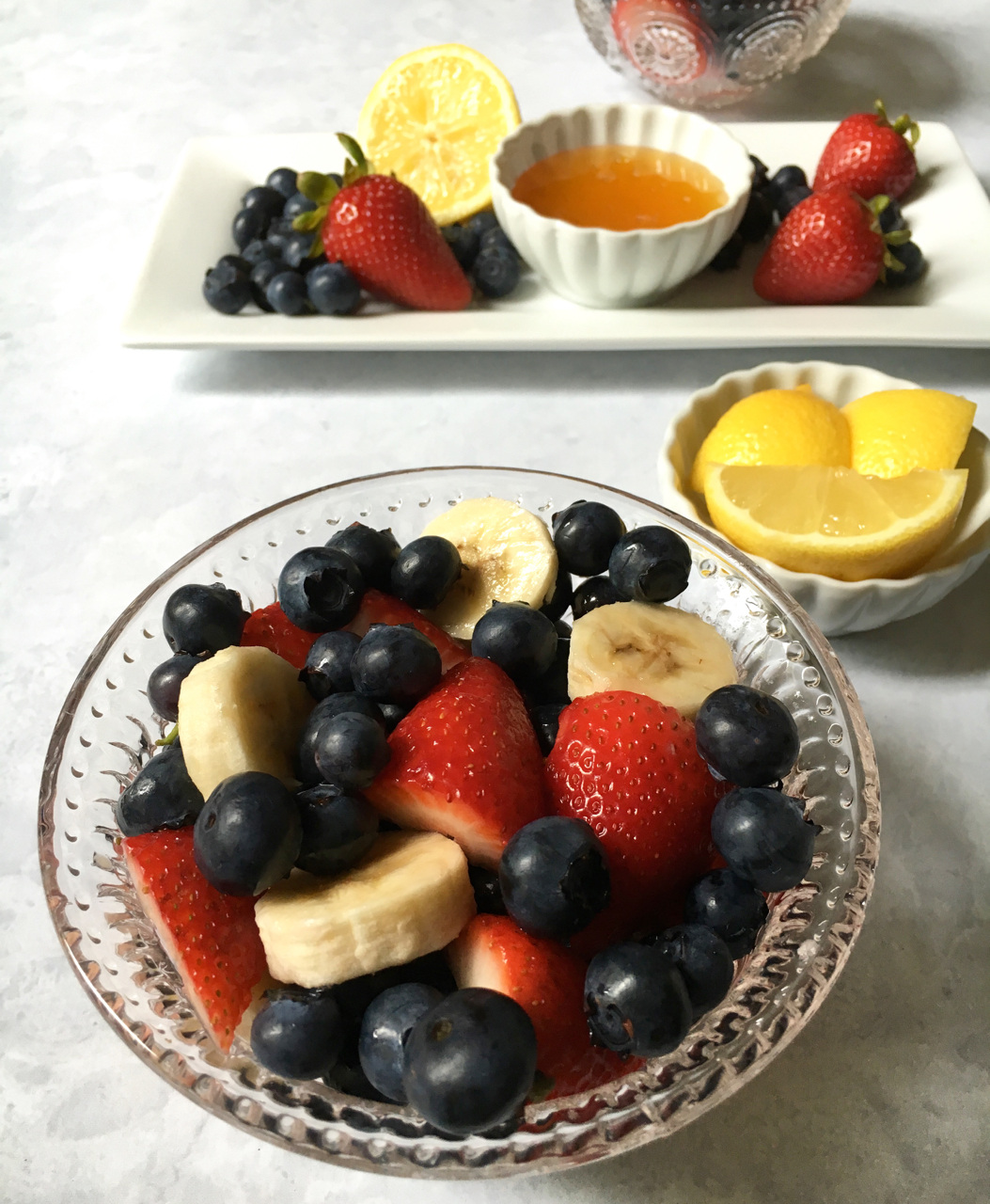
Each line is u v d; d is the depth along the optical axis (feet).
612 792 0.79
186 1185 0.87
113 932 0.80
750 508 1.09
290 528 0.97
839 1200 0.85
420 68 1.61
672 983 0.72
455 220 1.53
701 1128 0.87
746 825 0.76
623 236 1.29
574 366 1.39
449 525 0.95
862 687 1.10
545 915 0.73
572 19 1.91
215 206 1.55
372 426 1.33
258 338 1.34
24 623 1.18
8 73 1.91
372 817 0.78
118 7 2.05
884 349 1.37
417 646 0.82
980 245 1.41
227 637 0.88
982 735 1.07
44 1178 0.88
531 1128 0.72
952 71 1.76
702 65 1.62
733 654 0.93
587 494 0.97
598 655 0.86
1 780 1.07
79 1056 0.93
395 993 0.74
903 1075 0.89
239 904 0.78
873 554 1.05
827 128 1.60
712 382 1.36
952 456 1.12
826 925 0.77
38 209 1.64
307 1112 0.73
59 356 1.43
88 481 1.30
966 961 0.94
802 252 1.34
